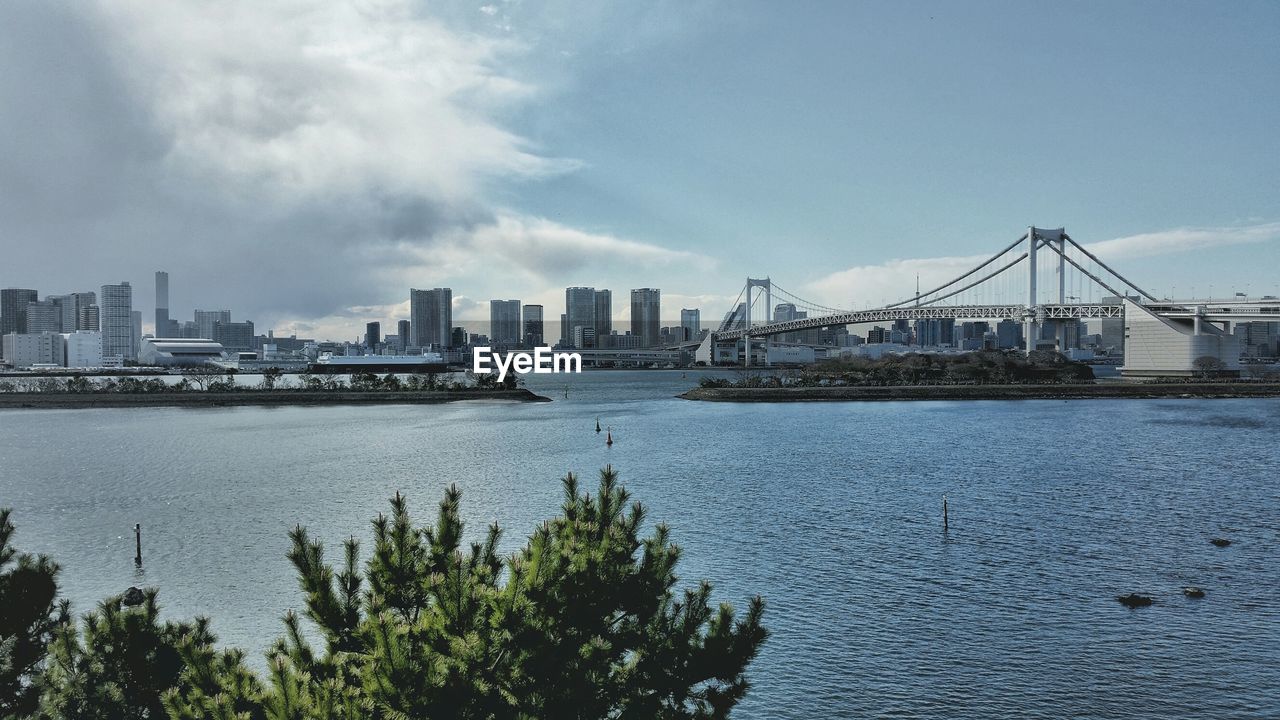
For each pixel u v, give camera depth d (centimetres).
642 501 5631
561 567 1202
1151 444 9125
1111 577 3728
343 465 7738
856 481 6575
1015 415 13362
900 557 4066
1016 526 4809
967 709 2409
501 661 1086
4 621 1305
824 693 2514
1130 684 2575
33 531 4803
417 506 5556
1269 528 4756
